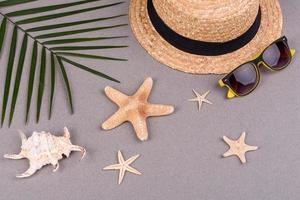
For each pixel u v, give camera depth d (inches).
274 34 36.6
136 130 33.4
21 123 34.2
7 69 34.3
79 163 33.2
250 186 33.0
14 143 33.6
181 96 35.4
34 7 38.3
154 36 36.1
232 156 33.7
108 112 34.8
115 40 37.2
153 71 36.2
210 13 32.4
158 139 34.0
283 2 38.5
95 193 32.5
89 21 36.0
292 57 36.9
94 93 35.4
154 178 33.0
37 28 35.5
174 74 36.0
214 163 33.6
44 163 32.4
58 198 32.2
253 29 35.2
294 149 34.2
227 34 33.7
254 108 35.3
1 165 32.9
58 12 38.3
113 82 35.8
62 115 34.6
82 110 34.8
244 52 35.6
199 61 35.3
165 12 33.7
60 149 32.5
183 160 33.6
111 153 33.5
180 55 35.5
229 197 32.7
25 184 32.5
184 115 34.9
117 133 34.1
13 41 35.2
